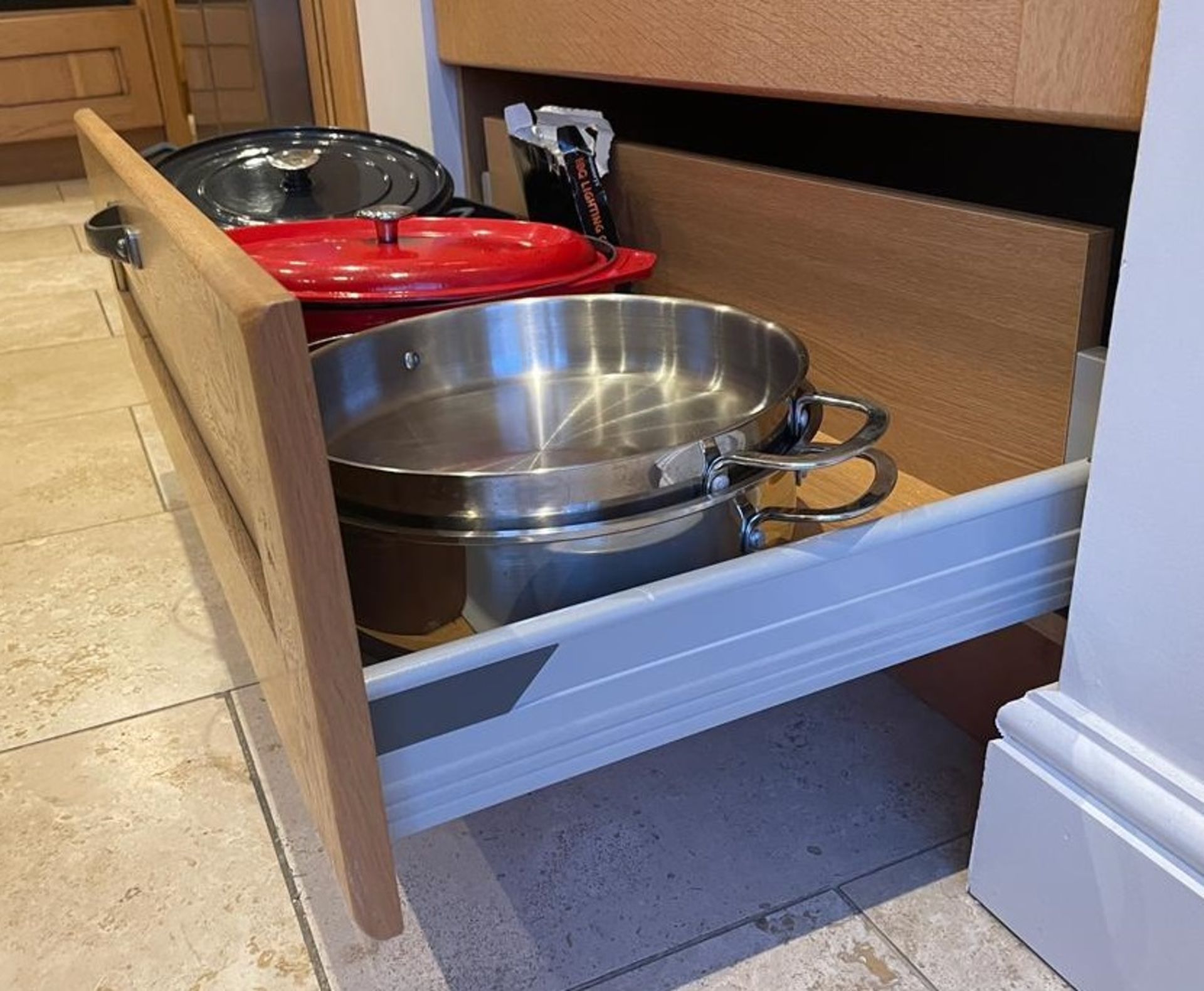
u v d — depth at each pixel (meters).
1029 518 0.64
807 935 0.72
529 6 1.13
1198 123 0.51
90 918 0.74
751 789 0.85
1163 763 0.61
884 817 0.82
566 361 0.83
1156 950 0.62
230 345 0.43
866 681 0.97
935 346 0.80
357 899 0.51
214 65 2.37
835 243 0.87
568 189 1.09
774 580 0.57
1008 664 0.84
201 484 0.72
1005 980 0.69
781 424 0.63
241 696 0.97
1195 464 0.55
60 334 1.95
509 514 0.56
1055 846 0.67
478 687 0.52
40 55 3.15
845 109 1.22
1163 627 0.59
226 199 1.20
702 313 0.78
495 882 0.76
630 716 0.57
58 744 0.91
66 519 1.29
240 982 0.69
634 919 0.73
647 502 0.56
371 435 0.75
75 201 3.06
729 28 0.85
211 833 0.81
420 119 1.45
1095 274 0.68
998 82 0.65
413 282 0.88
